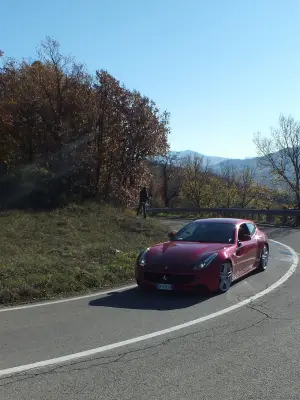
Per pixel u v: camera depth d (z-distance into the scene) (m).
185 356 5.07
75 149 22.06
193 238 9.67
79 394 4.11
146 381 4.39
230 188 60.09
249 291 8.58
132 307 7.42
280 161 42.28
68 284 8.93
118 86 23.52
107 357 5.05
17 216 17.12
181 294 8.39
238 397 4.04
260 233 11.07
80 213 19.00
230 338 5.72
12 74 23.77
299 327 6.16
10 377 4.51
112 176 23.75
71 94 22.09
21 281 8.62
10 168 22.33
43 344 5.52
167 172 64.81
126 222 18.48
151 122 24.23
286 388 4.21
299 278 9.86
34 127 22.05
